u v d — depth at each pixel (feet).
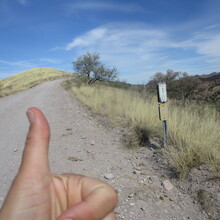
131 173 10.05
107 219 1.92
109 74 68.33
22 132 18.45
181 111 16.93
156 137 13.96
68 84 80.07
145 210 7.32
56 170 10.70
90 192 1.92
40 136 1.49
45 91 65.51
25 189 1.45
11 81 250.16
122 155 12.24
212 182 8.23
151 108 18.22
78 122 20.83
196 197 7.73
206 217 6.81
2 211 1.43
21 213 1.43
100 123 19.67
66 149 13.66
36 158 1.47
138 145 13.15
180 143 10.77
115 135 15.83
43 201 1.51
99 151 13.01
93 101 29.27
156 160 11.00
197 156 9.66
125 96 26.04
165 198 7.96
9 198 1.45
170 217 6.96
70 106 31.04
